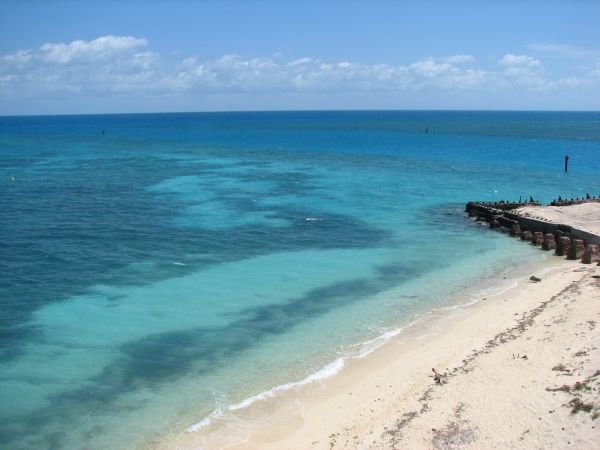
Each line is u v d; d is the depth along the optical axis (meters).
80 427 24.30
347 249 50.91
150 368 29.16
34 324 34.06
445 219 63.12
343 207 69.12
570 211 58.22
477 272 44.22
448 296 38.81
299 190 80.88
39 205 68.62
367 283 41.84
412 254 49.47
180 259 47.03
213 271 44.06
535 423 21.50
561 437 20.38
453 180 90.50
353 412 24.66
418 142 165.75
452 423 22.47
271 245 51.75
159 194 76.75
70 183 86.00
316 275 43.50
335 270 44.81
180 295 38.94
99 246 50.59
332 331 33.31
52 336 32.56
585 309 32.28
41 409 25.55
